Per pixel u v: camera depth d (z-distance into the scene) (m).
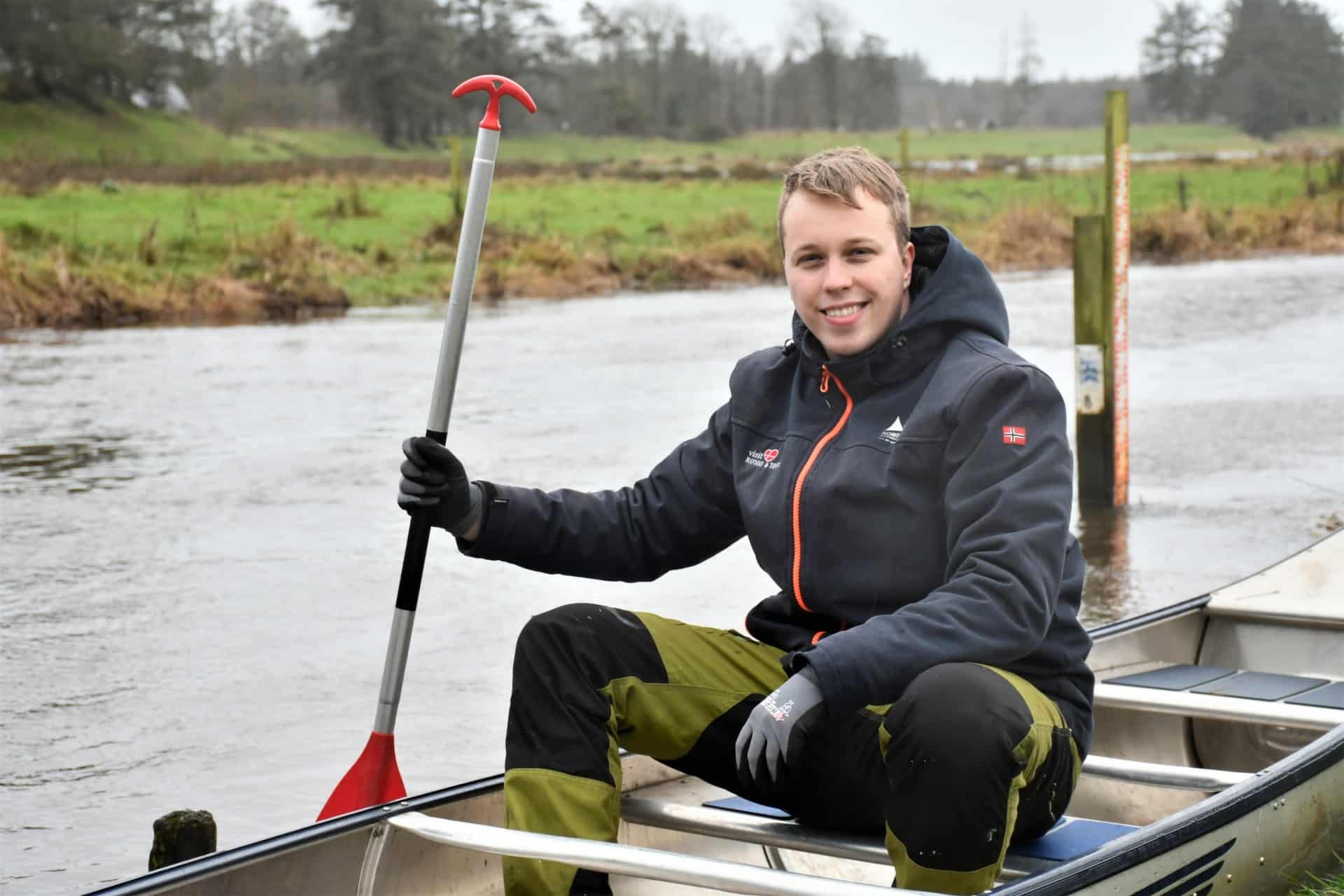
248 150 61.19
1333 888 2.96
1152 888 2.49
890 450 2.64
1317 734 3.97
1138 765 3.01
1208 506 7.36
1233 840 2.71
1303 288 18.88
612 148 71.19
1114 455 7.45
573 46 87.06
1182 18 98.31
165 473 8.49
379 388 11.77
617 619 2.72
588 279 22.56
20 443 9.47
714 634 2.82
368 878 2.60
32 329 17.08
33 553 6.65
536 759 2.61
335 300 19.73
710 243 25.42
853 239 2.66
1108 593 5.78
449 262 22.77
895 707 2.37
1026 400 2.55
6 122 53.03
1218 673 3.89
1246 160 42.78
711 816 2.80
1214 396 10.77
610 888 2.68
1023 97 115.50
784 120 94.69
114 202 26.42
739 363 2.97
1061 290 19.56
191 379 12.44
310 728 4.46
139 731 4.44
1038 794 2.48
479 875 2.82
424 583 6.20
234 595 5.96
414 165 40.25
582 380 12.09
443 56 76.12
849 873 3.20
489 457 8.55
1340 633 4.16
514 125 78.50
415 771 4.09
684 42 89.69
